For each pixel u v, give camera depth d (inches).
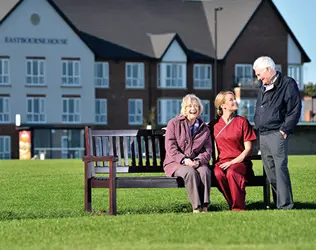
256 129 815.1
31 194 1050.1
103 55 4527.6
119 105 4598.9
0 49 4372.5
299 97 780.0
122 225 648.4
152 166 827.4
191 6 4950.8
